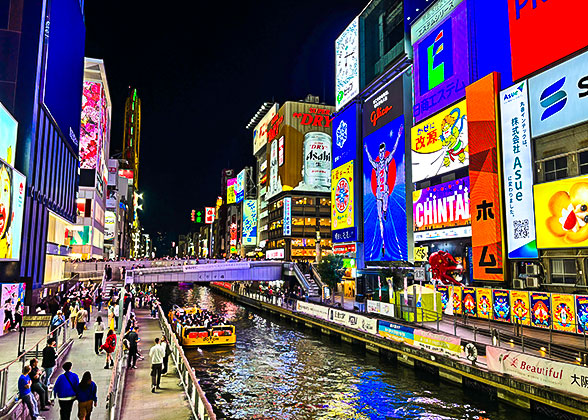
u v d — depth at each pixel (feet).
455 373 88.69
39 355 68.03
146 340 108.99
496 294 117.60
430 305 123.13
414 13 185.47
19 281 122.11
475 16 148.05
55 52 167.43
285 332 165.17
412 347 102.99
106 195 394.52
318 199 408.87
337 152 261.65
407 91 194.90
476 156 136.36
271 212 459.32
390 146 202.90
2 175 105.29
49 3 154.71
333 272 197.26
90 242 282.56
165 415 53.21
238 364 112.47
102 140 331.16
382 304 134.51
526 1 126.00
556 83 113.29
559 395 63.87
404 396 83.05
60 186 181.78
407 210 186.50
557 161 111.96
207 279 222.07
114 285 184.24
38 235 144.46
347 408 77.61
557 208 108.68
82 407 39.91
